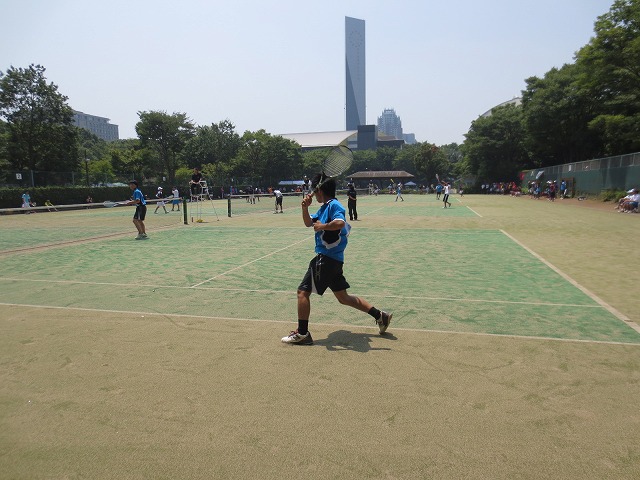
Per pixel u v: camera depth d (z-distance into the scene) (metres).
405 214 26.62
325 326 5.74
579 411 3.54
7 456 3.04
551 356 4.66
